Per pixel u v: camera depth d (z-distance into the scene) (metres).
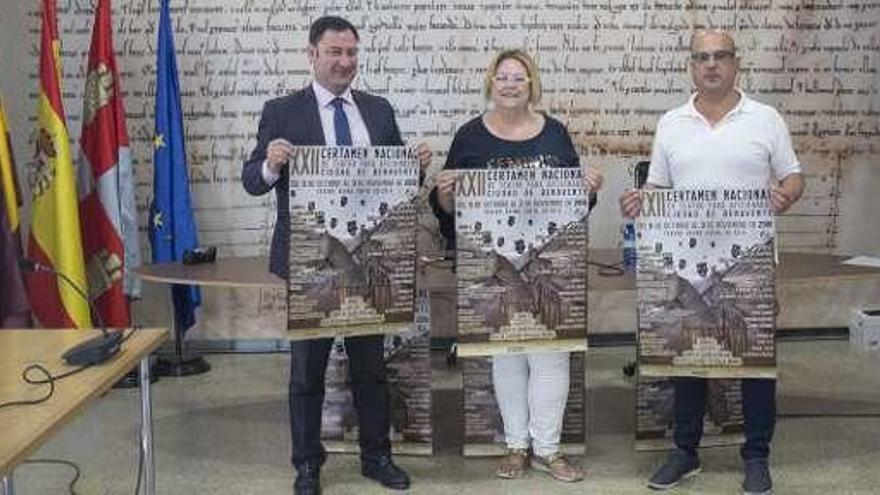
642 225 2.87
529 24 4.77
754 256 2.83
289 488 3.15
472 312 2.94
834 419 3.78
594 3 4.77
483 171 2.89
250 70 4.74
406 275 2.86
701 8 4.80
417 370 3.37
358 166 2.79
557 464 3.20
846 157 4.93
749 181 2.88
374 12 4.73
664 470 3.10
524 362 3.19
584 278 2.93
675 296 2.87
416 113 4.80
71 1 4.64
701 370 2.89
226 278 3.37
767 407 2.95
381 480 3.12
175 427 3.79
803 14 4.82
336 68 2.79
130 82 4.73
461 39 4.77
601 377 4.45
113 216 4.26
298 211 2.77
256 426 3.80
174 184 4.45
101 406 4.06
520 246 2.92
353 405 3.35
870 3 4.82
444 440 3.60
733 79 2.88
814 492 3.06
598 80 4.82
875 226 4.98
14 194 3.98
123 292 4.29
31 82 4.66
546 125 3.12
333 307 2.82
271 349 4.94
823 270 3.37
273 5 4.71
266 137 2.84
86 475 3.28
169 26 4.43
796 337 5.00
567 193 2.90
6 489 2.68
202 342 4.92
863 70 4.87
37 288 4.12
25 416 1.85
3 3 4.59
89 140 4.27
